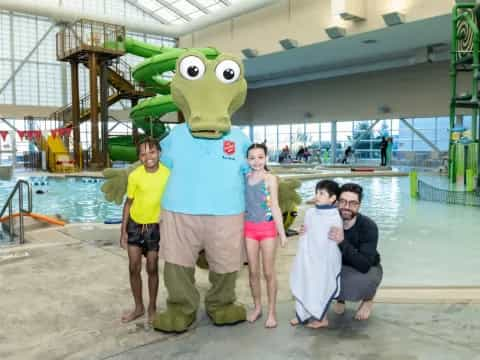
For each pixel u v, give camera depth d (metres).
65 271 5.13
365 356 3.04
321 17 23.12
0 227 8.25
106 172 3.90
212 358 3.05
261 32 26.17
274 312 3.59
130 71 26.03
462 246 6.58
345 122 33.62
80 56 23.47
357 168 24.03
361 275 3.53
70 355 3.13
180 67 3.63
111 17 26.55
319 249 3.43
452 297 4.16
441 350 3.10
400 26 20.25
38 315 3.86
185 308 3.56
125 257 5.73
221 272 3.58
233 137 3.71
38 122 30.08
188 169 3.57
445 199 12.16
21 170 24.69
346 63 29.48
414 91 28.55
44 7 24.66
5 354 3.15
